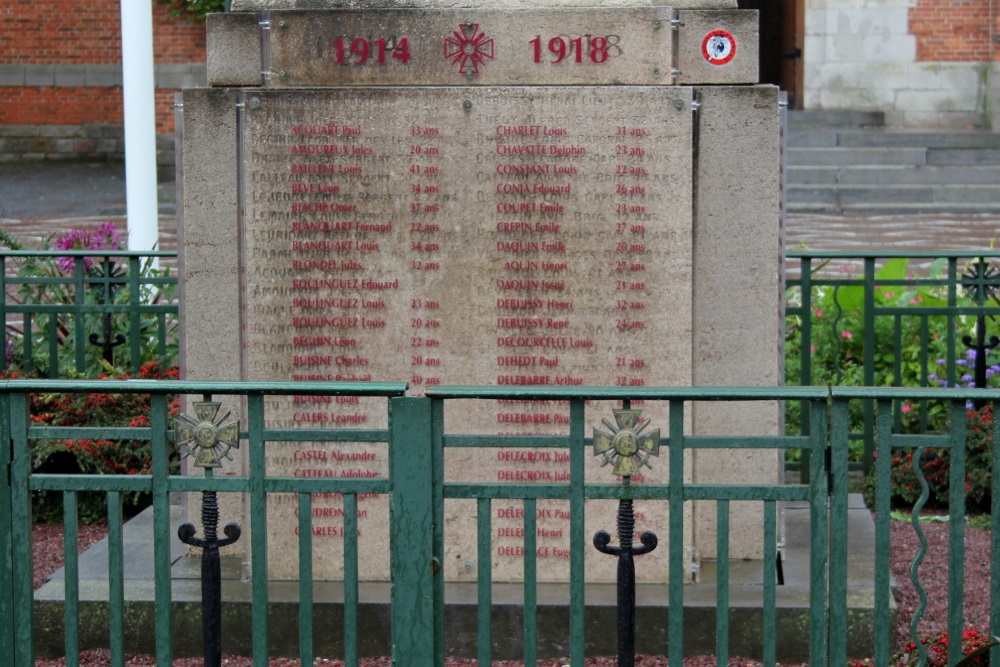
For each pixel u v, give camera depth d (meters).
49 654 4.79
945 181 17.97
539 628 4.72
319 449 5.11
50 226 16.67
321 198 5.02
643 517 5.05
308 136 5.01
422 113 4.99
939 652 4.31
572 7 5.01
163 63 22.06
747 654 4.69
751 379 5.10
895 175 18.06
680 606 3.78
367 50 5.00
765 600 3.83
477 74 4.99
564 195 5.00
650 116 4.98
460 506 5.07
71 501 3.83
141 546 5.34
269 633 4.76
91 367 7.64
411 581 3.77
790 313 7.00
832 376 8.18
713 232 5.05
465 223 5.02
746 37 4.99
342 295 5.05
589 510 5.05
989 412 6.95
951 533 3.78
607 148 4.99
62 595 4.80
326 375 5.08
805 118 20.34
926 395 3.69
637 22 4.96
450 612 4.75
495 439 3.74
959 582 3.78
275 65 5.02
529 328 5.04
